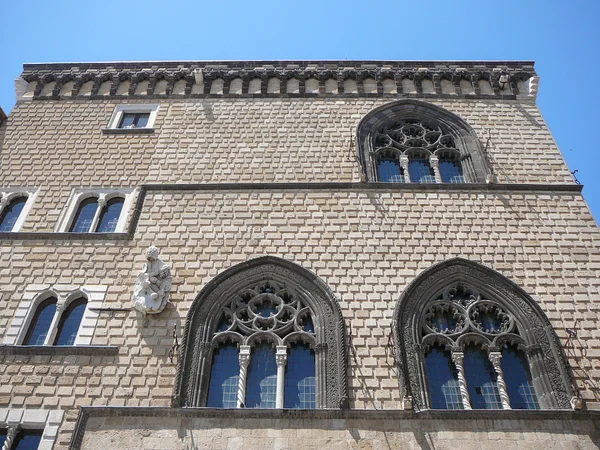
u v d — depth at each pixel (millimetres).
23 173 25906
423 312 20344
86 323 20172
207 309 20500
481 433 16922
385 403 17812
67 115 29047
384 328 19734
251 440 16812
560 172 25281
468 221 23172
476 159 26094
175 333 19641
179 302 20672
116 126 28500
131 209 24203
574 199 24062
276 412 17328
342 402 17656
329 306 20344
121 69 31203
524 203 23891
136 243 22641
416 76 30219
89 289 21234
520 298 20609
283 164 25812
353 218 23297
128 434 17062
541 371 18766
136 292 20641
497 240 22453
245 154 26312
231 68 30891
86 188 25203
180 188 24641
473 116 28297
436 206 23781
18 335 20078
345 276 21219
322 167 25641
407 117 28625
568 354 19016
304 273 21312
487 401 18484
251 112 28656
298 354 19594
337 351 19047
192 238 22719
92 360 19109
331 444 16688
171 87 30219
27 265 22125
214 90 30141
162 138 27312
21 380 18609
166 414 17438
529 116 28234
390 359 18891
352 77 30500
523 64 30859
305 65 30875
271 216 23422
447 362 19391
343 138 27047
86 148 27000
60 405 18000
